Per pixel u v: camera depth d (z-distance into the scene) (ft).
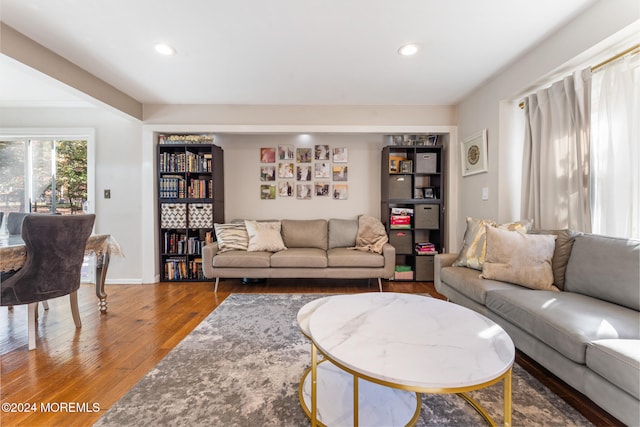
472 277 6.82
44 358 5.87
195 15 5.91
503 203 8.72
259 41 6.89
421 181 12.52
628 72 5.58
